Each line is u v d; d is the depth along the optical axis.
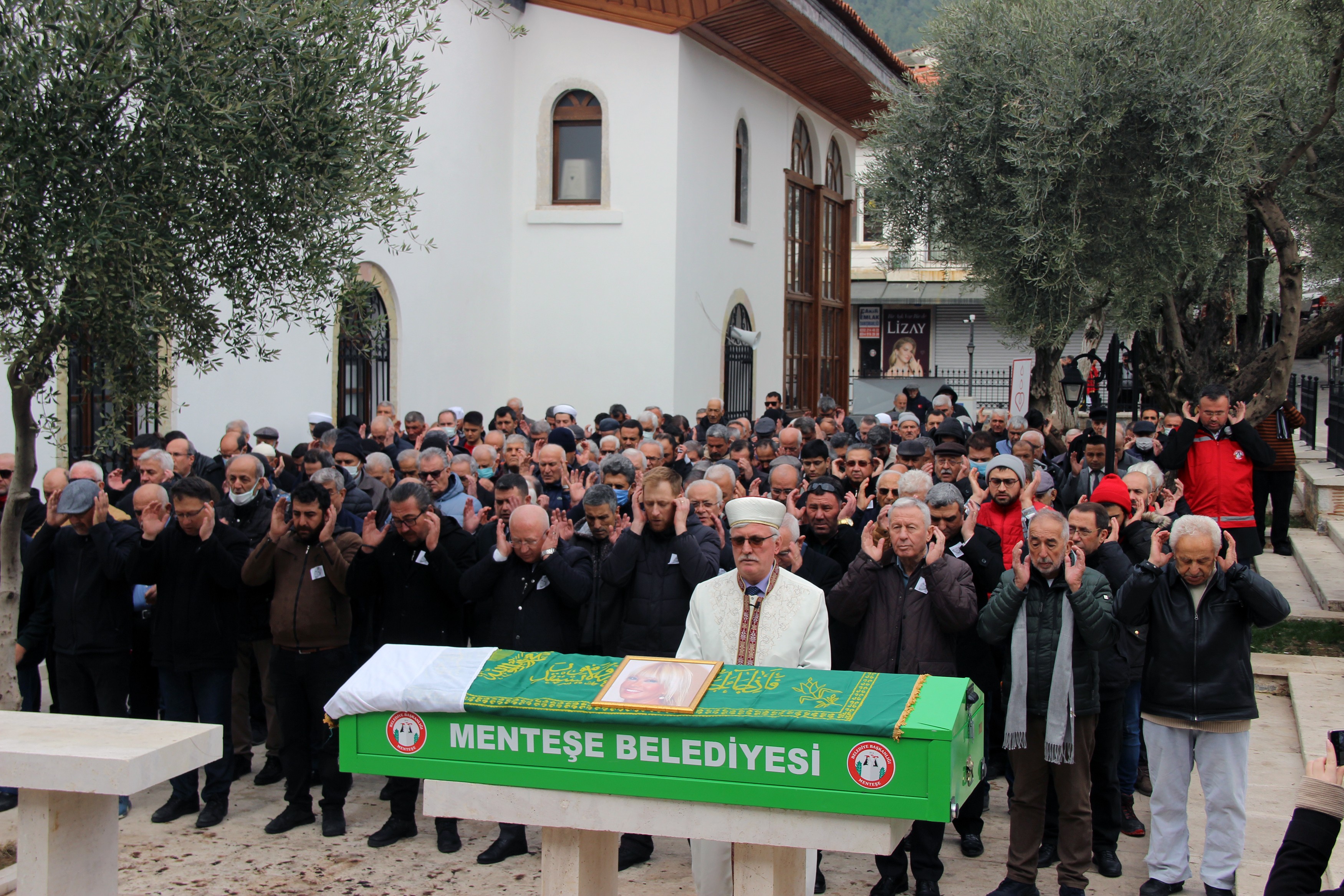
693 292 16.78
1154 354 14.95
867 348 35.53
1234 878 5.25
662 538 5.93
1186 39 9.94
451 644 6.43
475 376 15.81
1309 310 20.16
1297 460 15.02
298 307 6.49
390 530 6.27
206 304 6.87
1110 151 10.30
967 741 3.35
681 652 4.96
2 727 4.05
